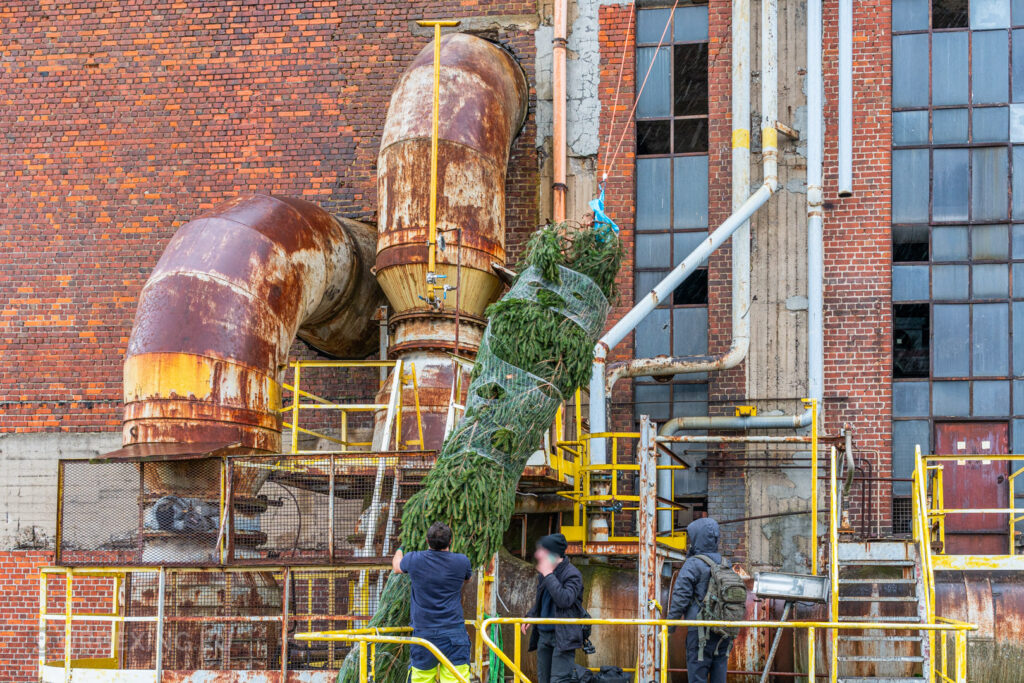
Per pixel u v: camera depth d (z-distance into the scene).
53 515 18.64
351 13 19.48
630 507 15.85
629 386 17.94
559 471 14.27
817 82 17.66
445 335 15.30
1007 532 16.92
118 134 19.67
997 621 14.00
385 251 15.41
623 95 18.59
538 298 11.09
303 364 15.38
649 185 18.58
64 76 19.95
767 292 17.70
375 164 19.02
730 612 9.98
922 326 17.53
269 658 12.23
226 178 19.33
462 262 15.16
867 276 17.55
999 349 17.33
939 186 17.81
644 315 16.88
